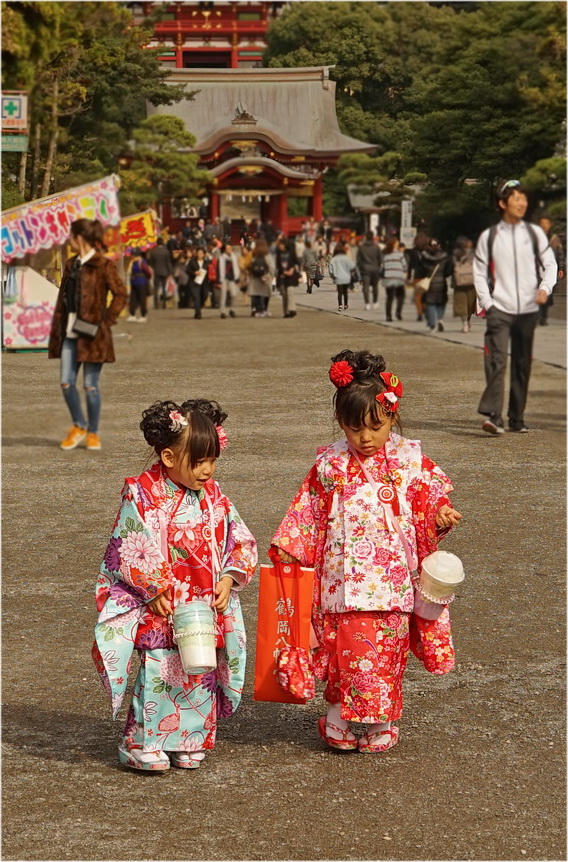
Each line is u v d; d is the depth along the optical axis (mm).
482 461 9375
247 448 9609
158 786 4027
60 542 7051
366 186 14656
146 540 4164
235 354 13406
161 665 4184
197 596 4227
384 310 14023
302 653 4383
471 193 14125
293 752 4328
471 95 13953
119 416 10961
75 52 14688
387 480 4402
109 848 3553
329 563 4383
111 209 15117
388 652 4297
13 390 12148
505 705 4695
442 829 3682
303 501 4449
